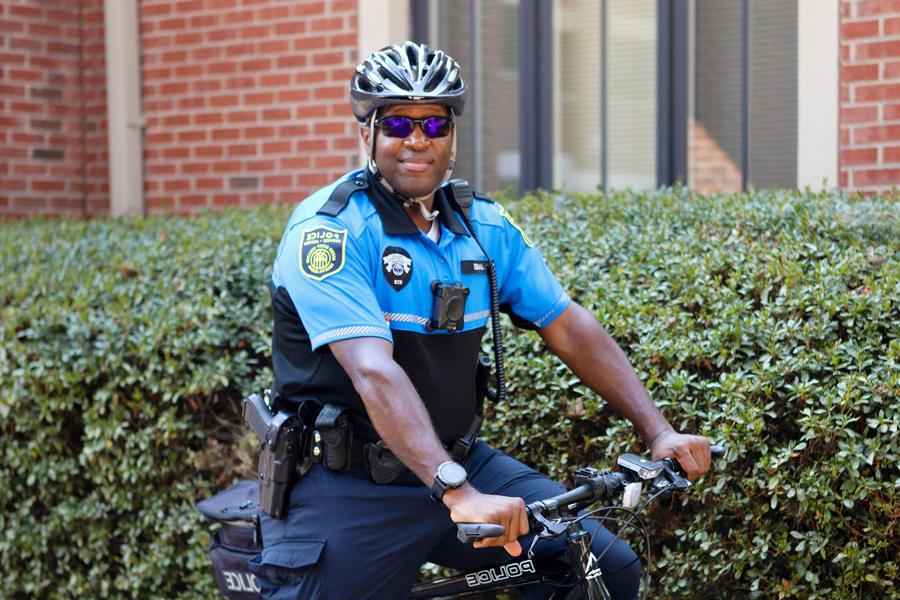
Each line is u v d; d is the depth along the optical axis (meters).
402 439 2.52
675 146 6.41
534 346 3.90
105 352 4.57
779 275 3.87
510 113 6.86
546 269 3.11
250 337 4.60
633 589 2.90
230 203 7.24
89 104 8.22
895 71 5.42
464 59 6.95
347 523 2.85
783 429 3.56
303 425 2.89
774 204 4.69
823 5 5.57
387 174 2.82
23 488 4.78
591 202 5.07
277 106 7.05
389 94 2.74
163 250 5.16
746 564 3.54
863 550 3.30
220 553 3.37
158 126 7.46
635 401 2.97
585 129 6.67
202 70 7.29
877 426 3.29
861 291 3.69
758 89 6.18
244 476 4.43
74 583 4.71
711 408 3.57
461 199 2.98
